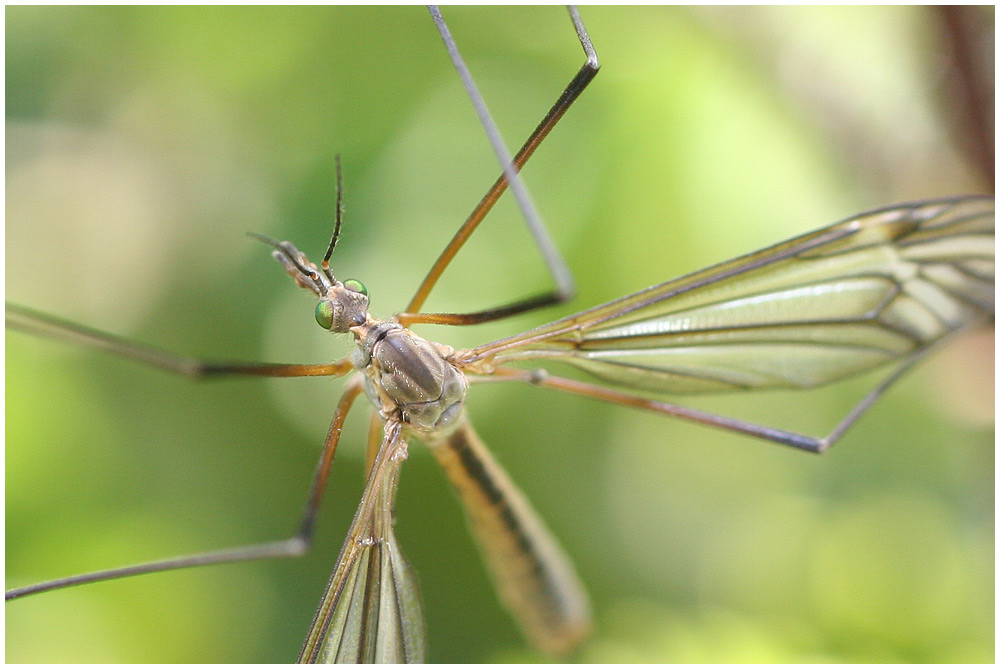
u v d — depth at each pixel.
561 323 0.08
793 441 0.08
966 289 0.08
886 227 0.08
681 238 0.09
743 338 0.08
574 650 0.09
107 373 0.09
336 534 0.09
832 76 0.09
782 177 0.09
